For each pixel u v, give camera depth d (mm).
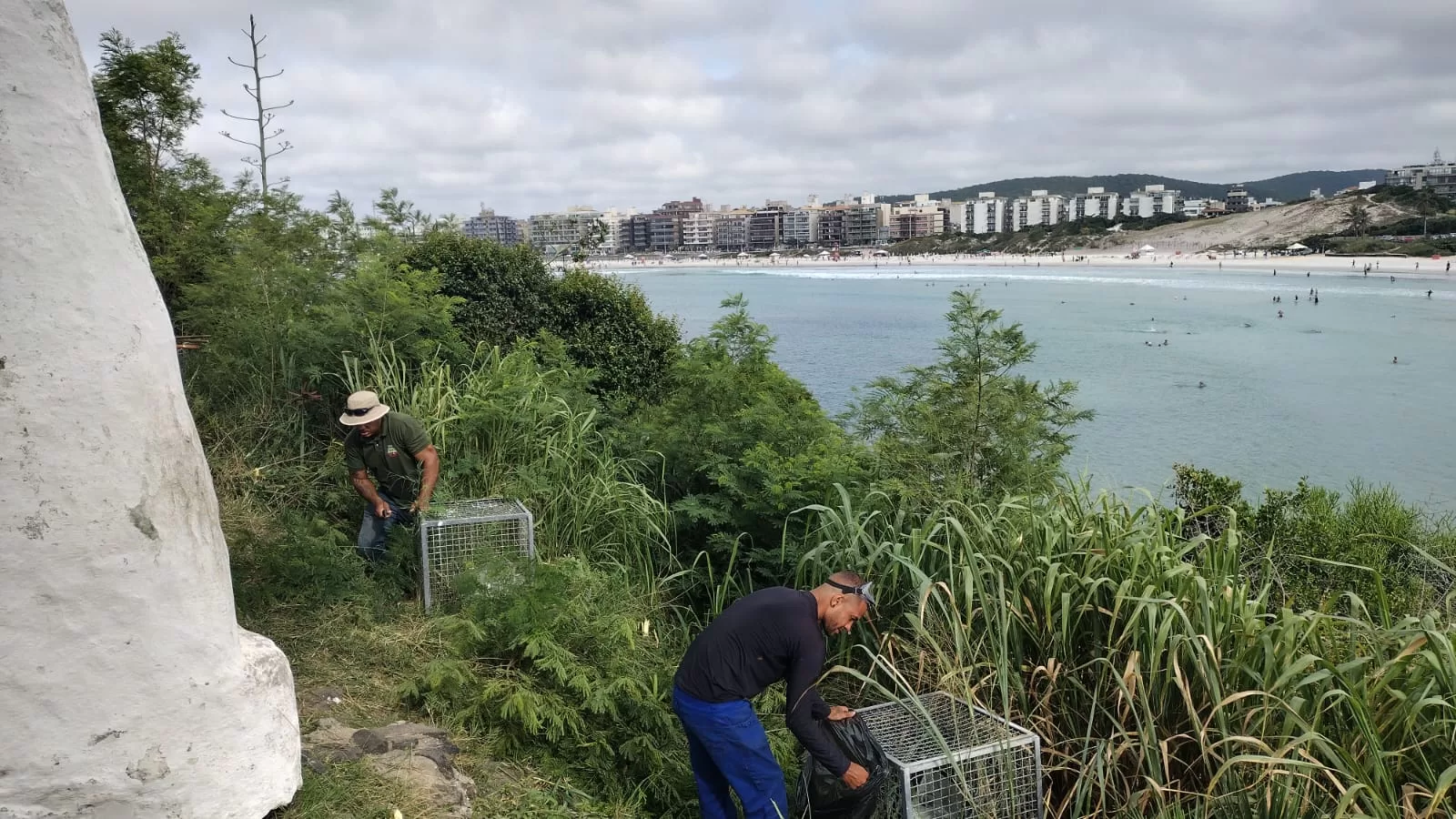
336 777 3387
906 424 7070
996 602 4793
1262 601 4633
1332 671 3945
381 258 9625
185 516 2682
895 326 49469
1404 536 8344
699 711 3912
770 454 6789
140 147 9102
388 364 8055
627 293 13211
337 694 4305
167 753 2594
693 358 8695
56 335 2416
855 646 5277
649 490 7789
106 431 2482
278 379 7570
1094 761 4316
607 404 9836
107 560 2471
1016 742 4148
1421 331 43188
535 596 5047
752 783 3967
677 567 6879
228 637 2820
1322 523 7793
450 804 3508
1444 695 3928
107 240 2574
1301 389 27047
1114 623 4488
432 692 4406
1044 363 33344
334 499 6586
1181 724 4457
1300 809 3770
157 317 2729
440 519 5961
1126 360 33906
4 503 2318
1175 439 19797
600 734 4477
